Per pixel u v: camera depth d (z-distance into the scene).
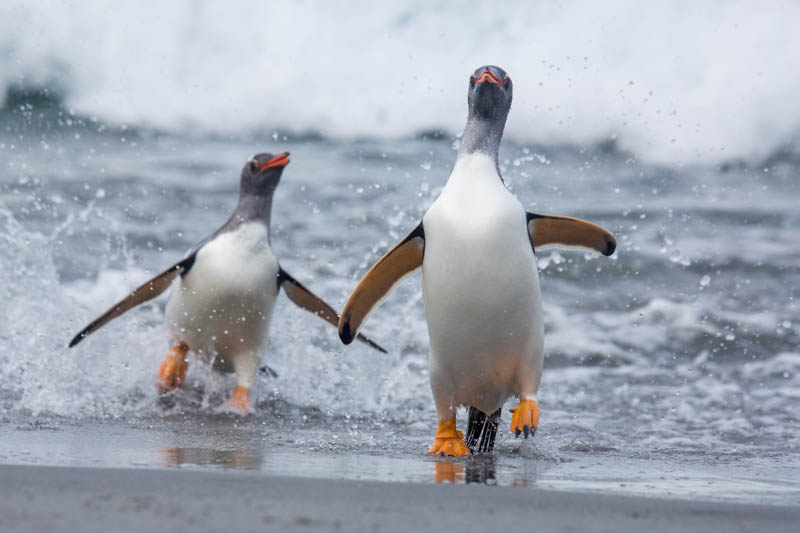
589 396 12.27
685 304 17.11
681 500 5.55
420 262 8.33
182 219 22.39
